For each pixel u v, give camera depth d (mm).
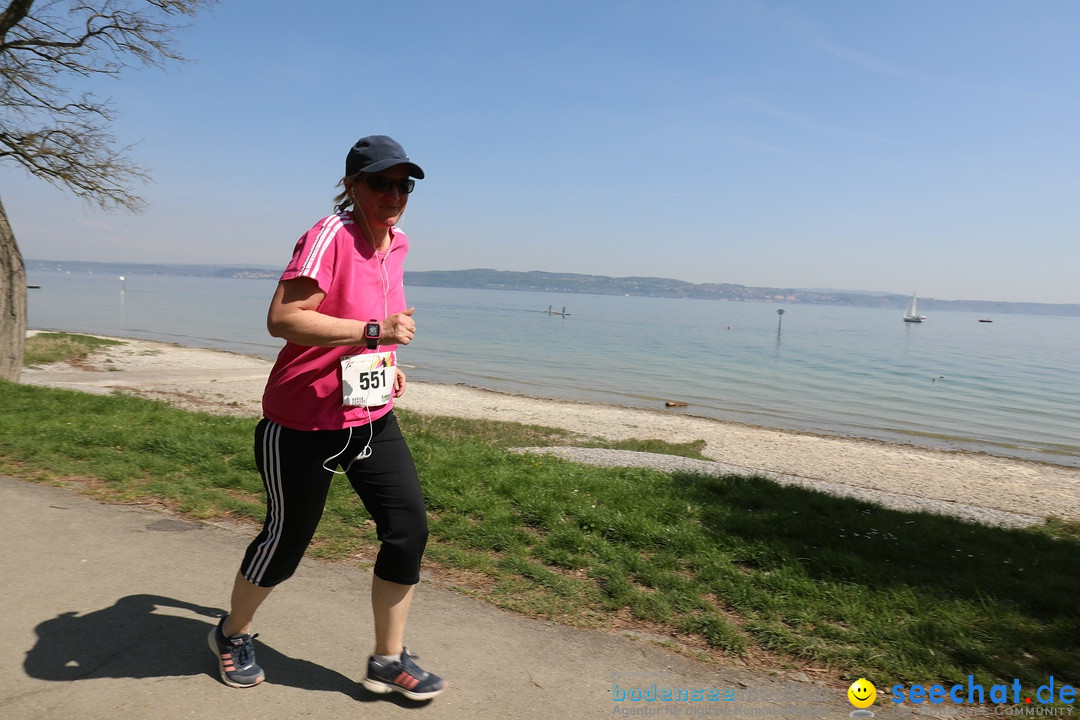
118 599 3094
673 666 2869
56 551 3598
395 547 2404
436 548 4020
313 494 2377
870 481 14281
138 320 60812
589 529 4676
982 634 3367
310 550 3842
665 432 18828
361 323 2236
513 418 19547
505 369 36844
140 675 2484
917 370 46438
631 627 3217
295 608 3123
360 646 2820
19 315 12688
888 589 3879
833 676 2896
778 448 17562
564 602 3414
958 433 23031
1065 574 5113
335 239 2242
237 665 2461
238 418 9062
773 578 3930
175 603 3102
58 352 26484
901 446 19594
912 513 7254
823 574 4074
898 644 3170
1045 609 3912
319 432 2324
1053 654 3184
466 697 2502
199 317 69688
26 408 8430
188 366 26031
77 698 2318
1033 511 12227
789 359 51250
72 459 5539
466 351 47906
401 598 2447
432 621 3102
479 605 3316
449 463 6391
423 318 98250
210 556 3684
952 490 13891
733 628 3262
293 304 2166
